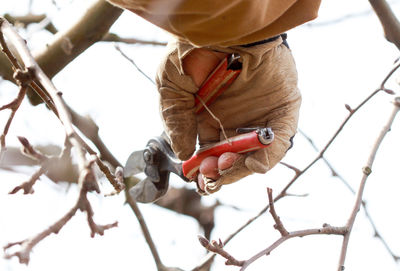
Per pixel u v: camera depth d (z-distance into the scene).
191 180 2.95
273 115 2.73
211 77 2.63
